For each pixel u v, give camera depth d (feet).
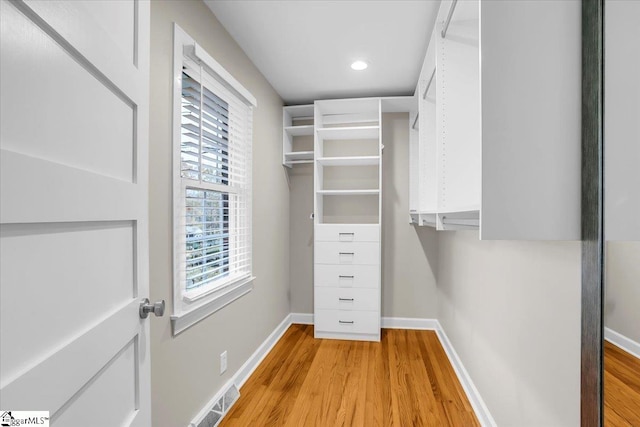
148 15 3.21
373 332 10.40
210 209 6.59
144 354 3.09
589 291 2.95
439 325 10.84
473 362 6.92
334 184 12.11
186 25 5.62
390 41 7.59
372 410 6.55
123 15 2.77
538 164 2.98
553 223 2.98
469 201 5.28
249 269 8.14
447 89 5.32
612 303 2.66
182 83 5.61
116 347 2.54
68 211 1.92
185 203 5.57
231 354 7.22
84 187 2.09
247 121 8.16
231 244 7.57
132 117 2.91
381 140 11.03
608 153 2.63
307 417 6.32
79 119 2.08
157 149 4.87
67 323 1.95
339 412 6.48
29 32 1.64
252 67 8.60
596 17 2.72
